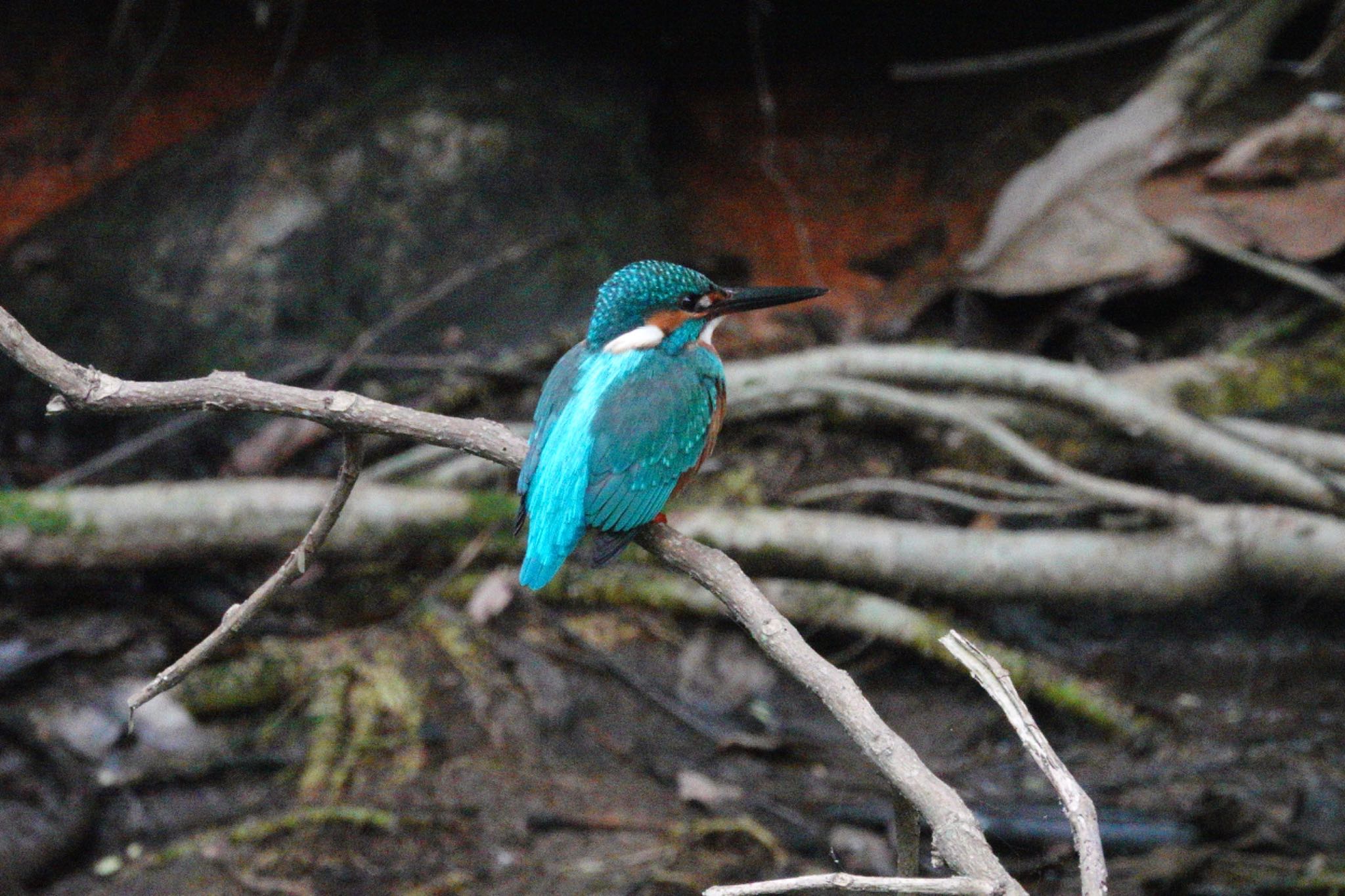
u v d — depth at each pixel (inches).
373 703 379.9
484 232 538.3
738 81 663.1
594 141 577.3
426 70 589.9
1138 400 431.2
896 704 397.7
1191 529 404.8
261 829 339.0
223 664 389.1
